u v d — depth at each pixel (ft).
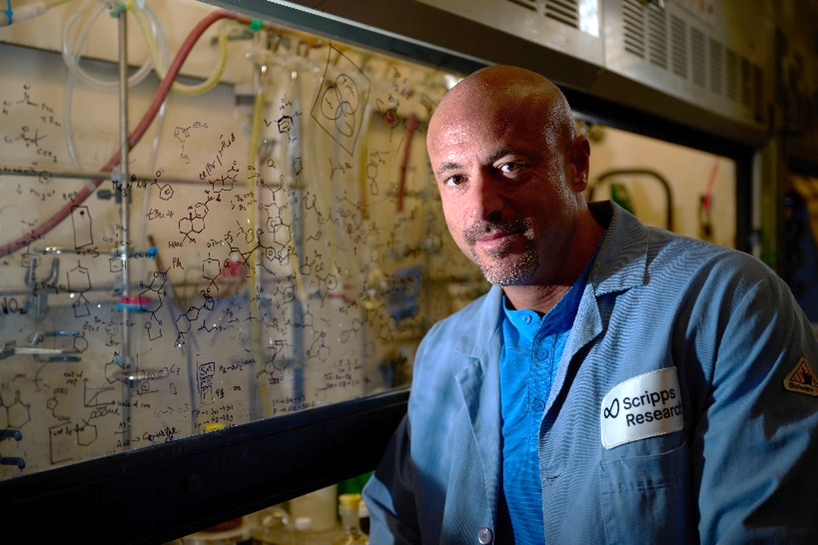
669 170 9.62
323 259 4.39
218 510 3.43
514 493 3.38
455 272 5.54
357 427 4.21
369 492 4.12
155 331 3.43
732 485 2.75
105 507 2.95
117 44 3.36
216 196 3.73
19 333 2.99
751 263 3.12
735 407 2.84
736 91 6.96
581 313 3.29
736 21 7.02
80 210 3.21
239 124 3.85
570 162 3.25
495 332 3.73
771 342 2.85
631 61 5.30
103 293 3.26
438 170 3.23
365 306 4.72
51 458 3.02
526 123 3.02
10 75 3.02
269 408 3.95
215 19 3.65
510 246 3.09
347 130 4.51
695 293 3.11
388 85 4.74
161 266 3.47
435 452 3.79
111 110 3.35
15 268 3.00
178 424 3.47
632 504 2.93
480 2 3.98
